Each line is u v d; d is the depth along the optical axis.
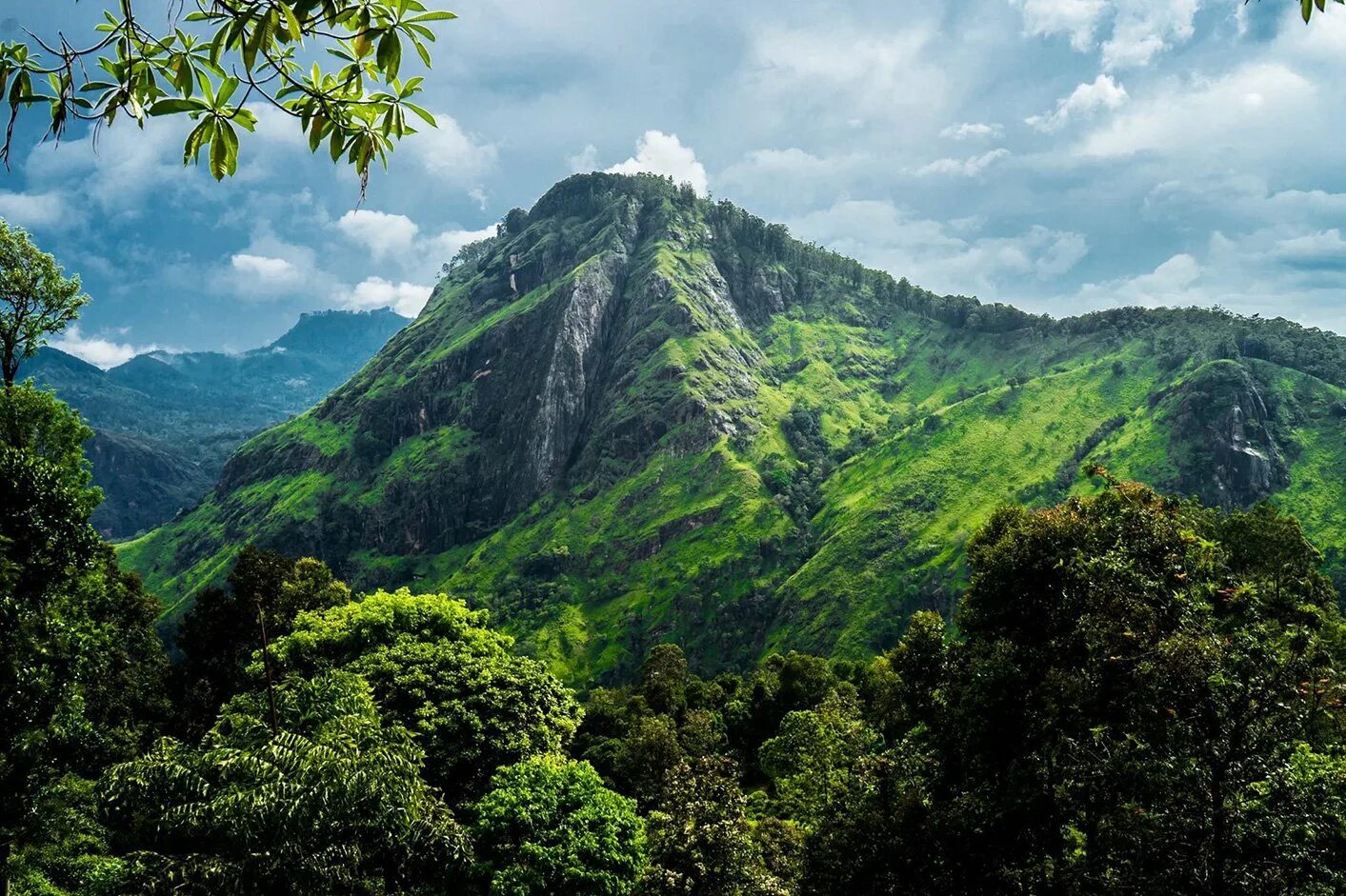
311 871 16.11
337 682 22.80
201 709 48.50
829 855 21.52
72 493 26.22
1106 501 22.72
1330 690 14.55
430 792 21.41
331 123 4.75
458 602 38.19
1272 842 14.53
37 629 23.02
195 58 4.38
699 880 23.44
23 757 22.77
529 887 21.89
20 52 4.30
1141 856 15.81
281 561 52.88
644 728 53.81
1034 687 20.47
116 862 19.12
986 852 19.14
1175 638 16.06
